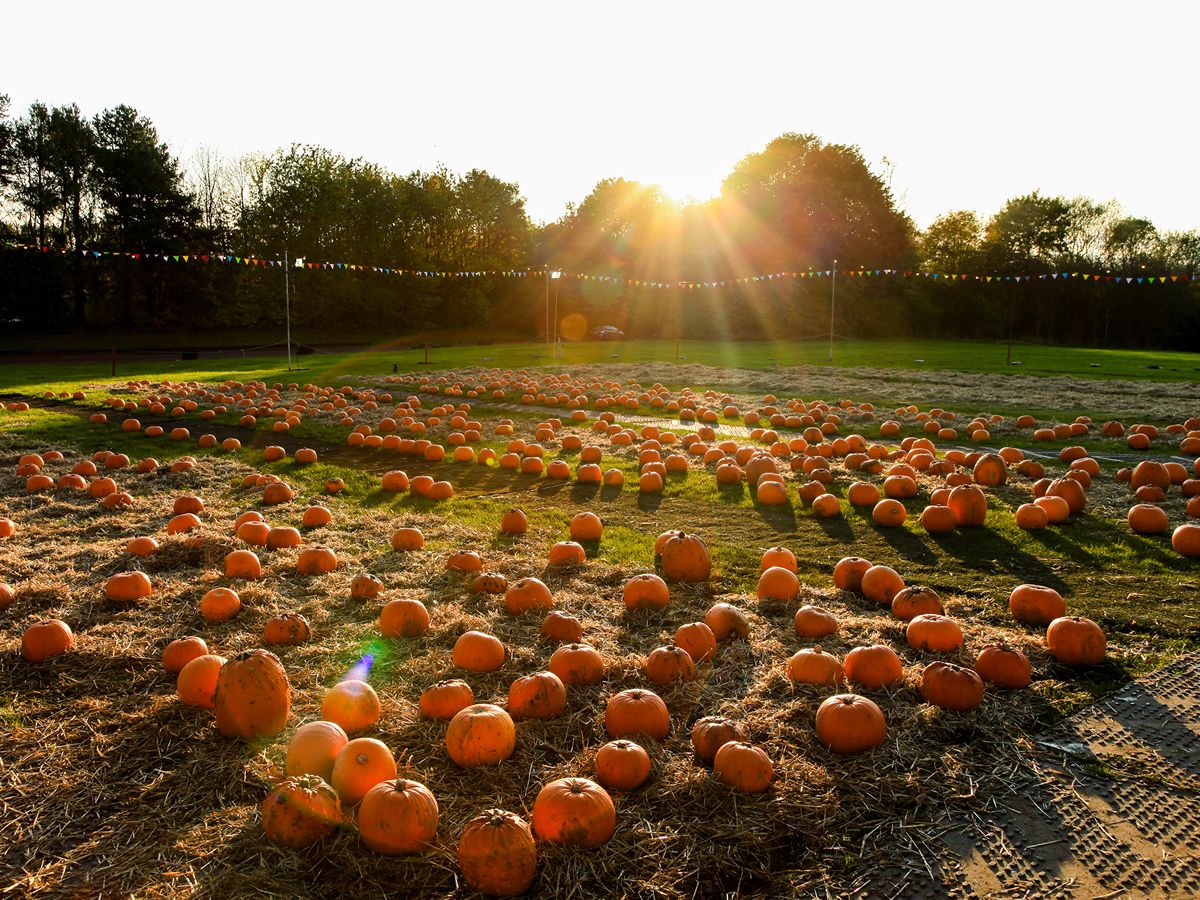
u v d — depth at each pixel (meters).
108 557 6.82
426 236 59.06
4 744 3.94
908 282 54.44
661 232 55.97
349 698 4.03
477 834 2.97
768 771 3.53
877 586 5.82
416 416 15.37
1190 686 4.58
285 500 8.97
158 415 15.83
